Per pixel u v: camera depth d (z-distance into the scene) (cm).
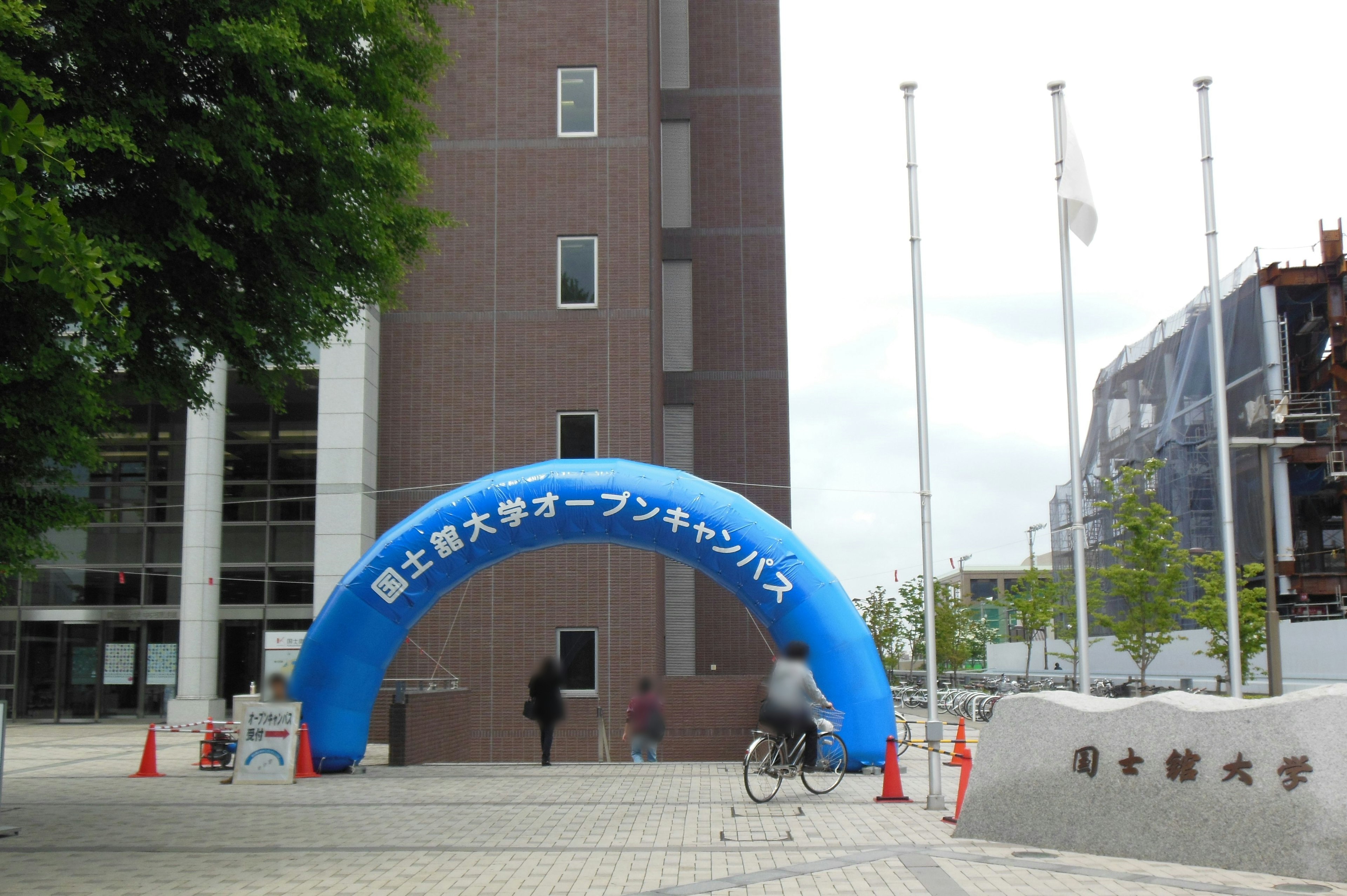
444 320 2223
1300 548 4053
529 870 847
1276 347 3800
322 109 1118
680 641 2678
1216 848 820
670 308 2858
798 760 1276
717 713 1897
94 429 1132
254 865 867
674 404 2820
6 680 2591
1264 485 2019
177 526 2658
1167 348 4438
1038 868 825
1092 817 898
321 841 984
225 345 1180
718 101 2950
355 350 2155
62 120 970
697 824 1086
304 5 1059
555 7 2298
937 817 1121
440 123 2270
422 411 2205
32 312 911
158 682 2605
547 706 1719
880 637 6050
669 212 2900
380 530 2180
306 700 1566
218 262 1027
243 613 2550
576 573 2114
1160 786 863
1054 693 990
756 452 2797
